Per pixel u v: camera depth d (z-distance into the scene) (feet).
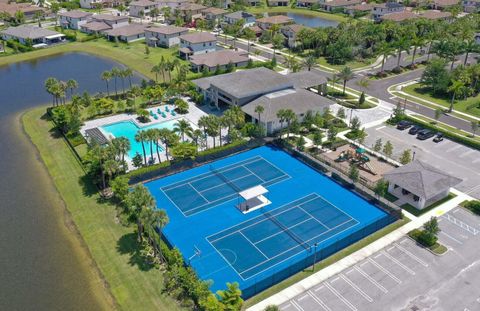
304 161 287.69
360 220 229.86
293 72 424.46
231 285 166.71
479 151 297.53
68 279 193.88
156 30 566.77
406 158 272.10
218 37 611.88
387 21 577.84
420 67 479.00
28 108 382.22
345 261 199.11
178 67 469.98
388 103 380.17
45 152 302.86
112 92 414.00
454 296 179.01
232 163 287.28
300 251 208.03
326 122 338.13
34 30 586.45
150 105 373.20
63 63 510.58
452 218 228.22
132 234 217.97
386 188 254.06
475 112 360.48
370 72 464.24
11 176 275.39
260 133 308.19
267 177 270.87
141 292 183.21
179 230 223.30
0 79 458.91
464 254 202.59
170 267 189.98
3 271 199.52
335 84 427.33
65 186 262.26
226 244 213.05
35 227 228.22
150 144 290.35
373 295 180.24
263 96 340.80
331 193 253.44
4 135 330.95
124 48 559.38
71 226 228.22
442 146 304.30
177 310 173.47
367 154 293.43
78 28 650.02
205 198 249.96
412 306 174.40
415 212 233.96
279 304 176.14
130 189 253.24
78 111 342.44
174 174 274.57
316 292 182.09
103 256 205.16
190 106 372.17
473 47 445.37
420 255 202.08
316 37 517.14
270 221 229.86
